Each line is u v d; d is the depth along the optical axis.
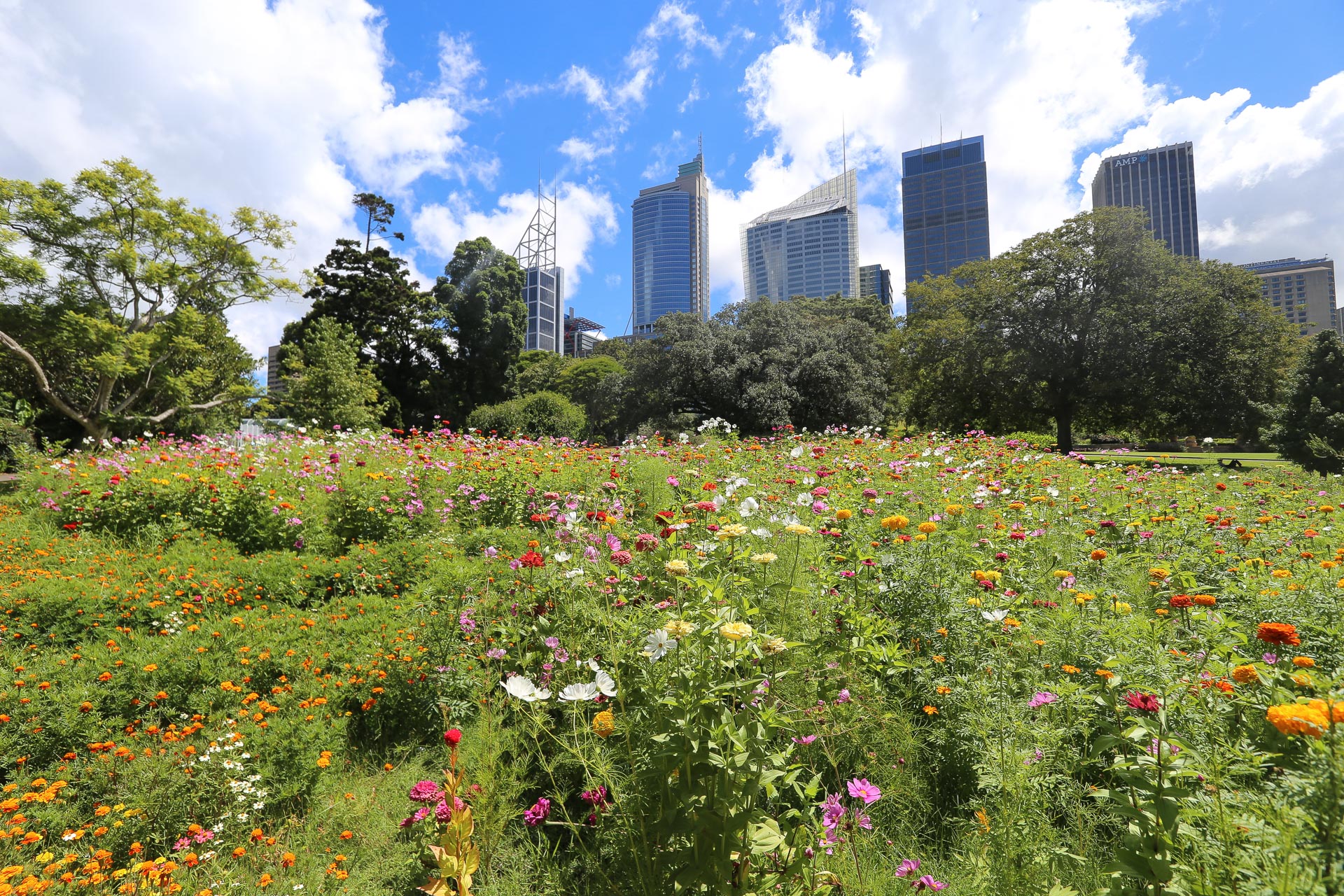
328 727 2.63
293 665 3.10
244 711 2.68
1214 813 1.26
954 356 24.45
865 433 10.72
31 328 19.17
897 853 1.83
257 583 4.23
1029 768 1.71
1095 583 3.46
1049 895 1.41
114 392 22.00
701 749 1.49
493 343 34.38
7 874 1.78
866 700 2.27
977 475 6.32
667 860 1.59
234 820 2.19
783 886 1.57
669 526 3.02
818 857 1.62
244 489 5.83
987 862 1.60
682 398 26.83
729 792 1.47
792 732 2.05
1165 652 2.10
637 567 3.06
